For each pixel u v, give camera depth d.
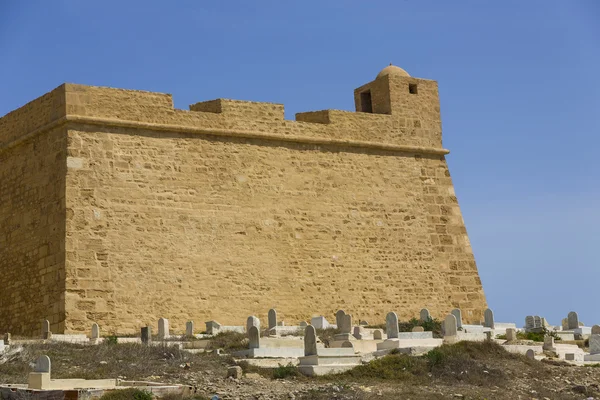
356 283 42.19
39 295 37.97
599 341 35.50
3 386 25.84
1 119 41.59
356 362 30.92
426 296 43.59
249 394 26.69
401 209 44.06
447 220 45.09
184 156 40.00
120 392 25.20
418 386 28.89
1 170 41.16
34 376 25.97
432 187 45.16
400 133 44.94
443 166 45.72
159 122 39.78
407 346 32.91
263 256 40.59
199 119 40.56
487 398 27.97
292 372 29.33
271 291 40.41
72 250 37.25
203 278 39.25
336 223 42.44
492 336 36.41
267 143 41.78
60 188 37.97
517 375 30.84
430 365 30.62
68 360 29.52
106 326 37.19
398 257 43.41
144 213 38.78
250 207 40.81
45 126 39.03
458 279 44.56
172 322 38.34
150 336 34.09
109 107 39.06
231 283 39.75
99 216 38.00
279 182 41.66
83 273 37.22
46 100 39.44
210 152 40.56
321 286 41.44
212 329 37.22
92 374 27.91
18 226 39.72
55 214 37.97
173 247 39.00
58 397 24.67
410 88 45.97
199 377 28.38
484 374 30.36
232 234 40.19
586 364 33.59
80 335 35.41
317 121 43.78
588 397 29.22
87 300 37.06
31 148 39.81
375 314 42.25
